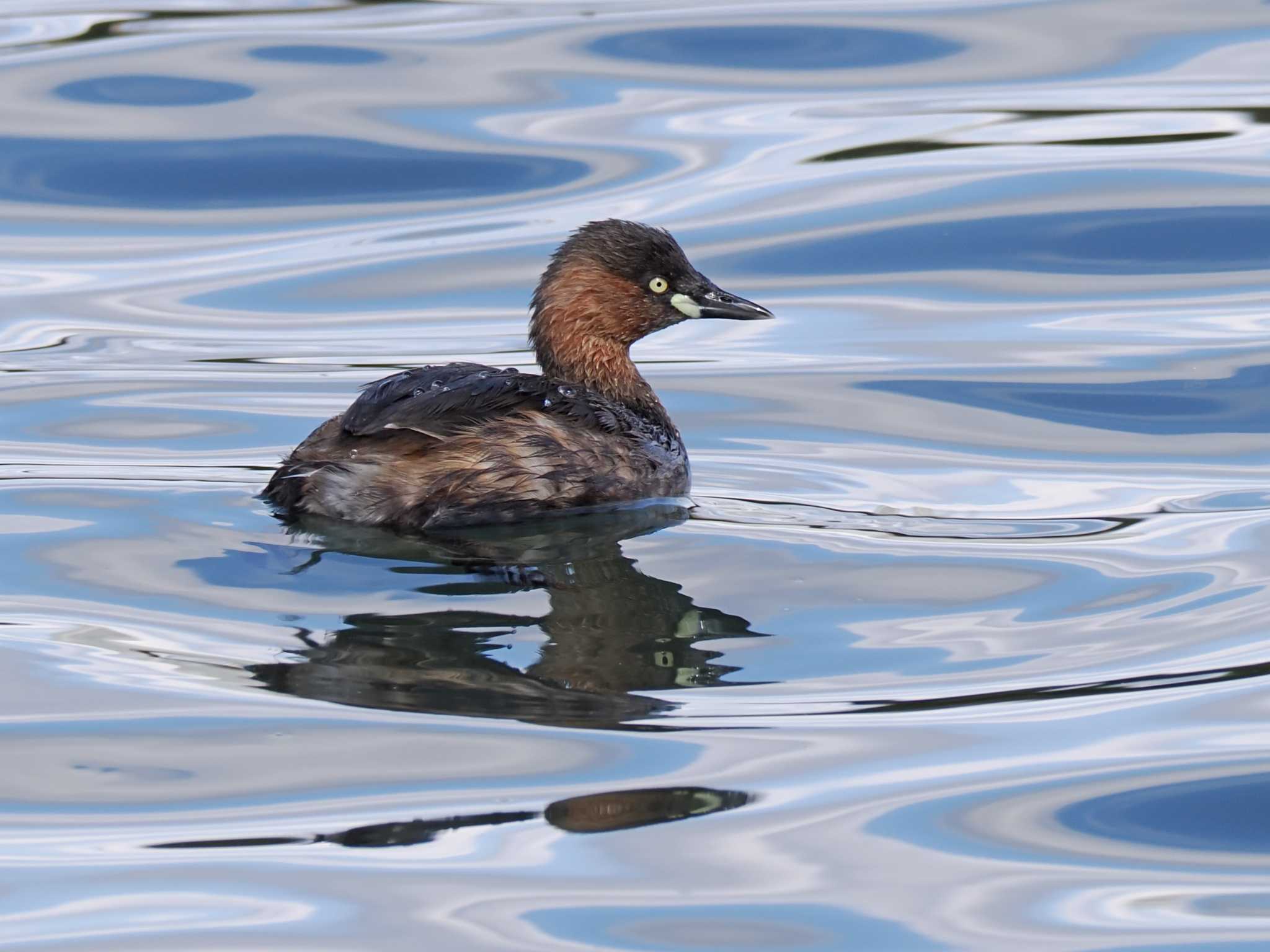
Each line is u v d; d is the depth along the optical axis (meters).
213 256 19.58
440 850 8.41
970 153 21.05
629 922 7.89
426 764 9.17
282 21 24.61
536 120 21.70
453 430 12.72
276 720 9.59
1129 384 16.44
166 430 15.04
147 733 9.45
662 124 21.64
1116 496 13.69
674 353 17.72
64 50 23.33
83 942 7.67
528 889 8.11
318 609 11.04
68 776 9.02
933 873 8.31
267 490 13.08
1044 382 16.53
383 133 21.44
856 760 9.25
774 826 8.63
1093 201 20.11
